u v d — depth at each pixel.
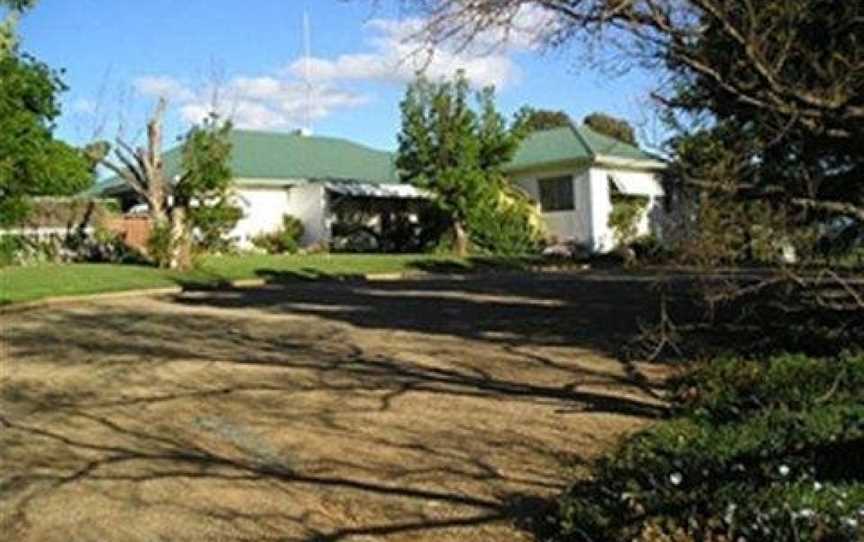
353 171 44.19
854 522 4.95
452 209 38.03
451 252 38.28
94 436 8.77
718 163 5.81
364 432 8.78
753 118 5.66
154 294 22.81
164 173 35.53
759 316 12.12
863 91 4.96
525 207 39.50
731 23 4.77
